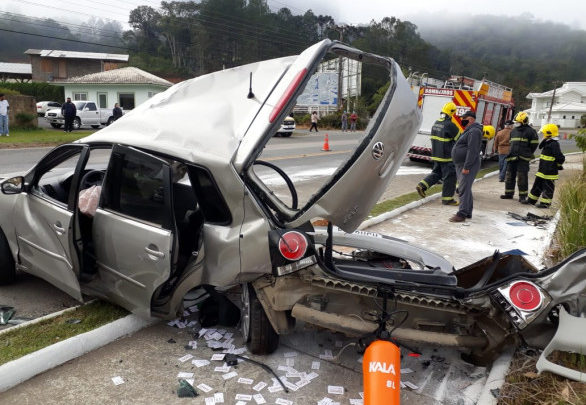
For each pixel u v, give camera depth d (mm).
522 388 2967
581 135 10211
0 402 2818
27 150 15648
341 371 3275
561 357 3197
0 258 4348
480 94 14891
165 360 3344
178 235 3547
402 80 3305
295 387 3074
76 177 3650
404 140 3262
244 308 3459
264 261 3125
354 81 42812
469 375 3287
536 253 6023
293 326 3387
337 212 3117
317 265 3104
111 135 3789
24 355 3162
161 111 3816
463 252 6160
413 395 3045
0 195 4312
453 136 8977
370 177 3117
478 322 3086
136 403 2881
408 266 4059
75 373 3146
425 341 3006
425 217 8141
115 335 3578
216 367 3268
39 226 3936
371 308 3191
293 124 27547
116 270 3637
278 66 3680
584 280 2844
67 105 22766
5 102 19312
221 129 3395
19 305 4125
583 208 5785
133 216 3498
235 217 3209
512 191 10148
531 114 92000
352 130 37562
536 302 2781
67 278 3773
